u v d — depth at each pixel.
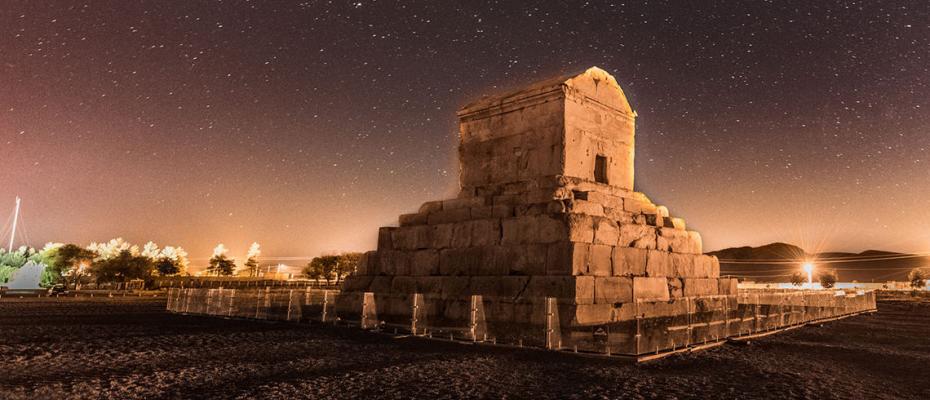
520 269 15.01
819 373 8.66
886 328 16.56
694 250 19.02
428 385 7.45
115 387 7.11
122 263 58.25
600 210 16.30
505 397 6.84
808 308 19.45
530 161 18.11
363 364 8.98
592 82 18.75
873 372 8.86
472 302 12.12
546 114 17.98
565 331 12.16
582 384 7.66
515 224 15.74
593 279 14.01
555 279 13.94
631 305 14.91
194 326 14.90
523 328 13.41
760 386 7.65
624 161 19.61
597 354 9.97
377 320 15.22
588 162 18.11
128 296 39.25
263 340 11.91
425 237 18.00
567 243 14.18
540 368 8.85
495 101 19.36
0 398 6.46
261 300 18.19
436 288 16.62
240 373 8.10
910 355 10.75
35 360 9.04
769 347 11.70
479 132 19.75
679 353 10.46
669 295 16.55
